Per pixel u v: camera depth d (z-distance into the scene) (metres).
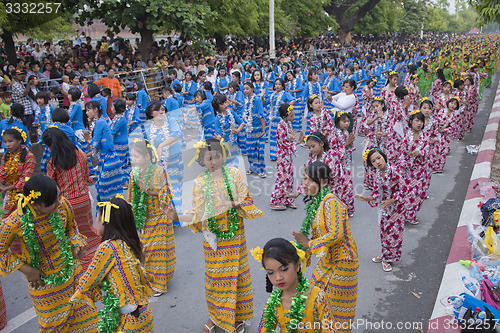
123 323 3.41
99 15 16.17
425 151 6.66
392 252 5.45
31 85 12.28
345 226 3.69
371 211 7.52
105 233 3.37
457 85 12.02
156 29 15.49
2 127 8.48
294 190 8.16
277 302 2.78
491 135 12.16
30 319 4.79
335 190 6.54
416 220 6.98
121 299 3.27
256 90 12.77
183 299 5.03
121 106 7.54
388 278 5.37
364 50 34.47
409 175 6.73
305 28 31.89
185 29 15.55
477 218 6.66
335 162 6.28
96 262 3.22
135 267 3.34
